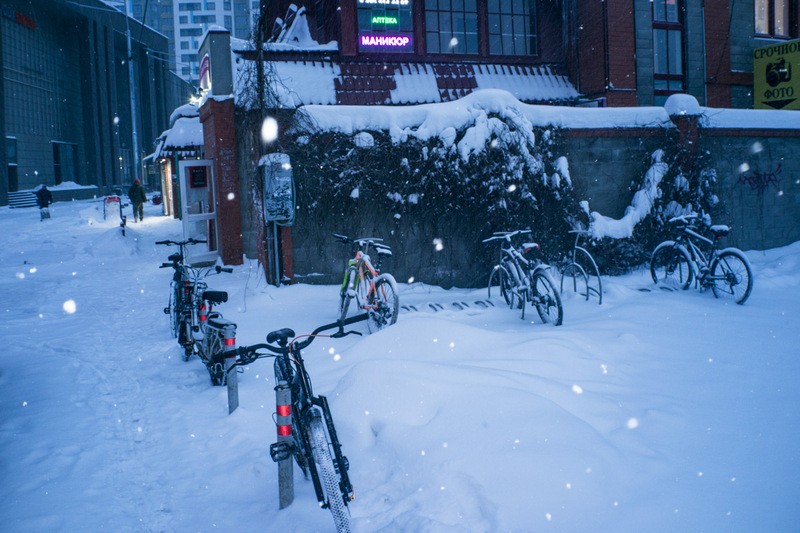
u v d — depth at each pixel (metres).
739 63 17.64
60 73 52.16
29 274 14.28
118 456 4.75
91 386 6.39
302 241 10.85
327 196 10.83
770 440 4.41
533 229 11.25
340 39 14.95
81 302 10.98
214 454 4.73
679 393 5.36
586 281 9.50
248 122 11.38
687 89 16.94
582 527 3.32
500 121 11.02
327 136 10.80
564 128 11.62
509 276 9.07
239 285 11.46
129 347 7.93
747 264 8.84
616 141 11.99
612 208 12.04
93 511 3.93
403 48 15.56
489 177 10.97
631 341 6.82
